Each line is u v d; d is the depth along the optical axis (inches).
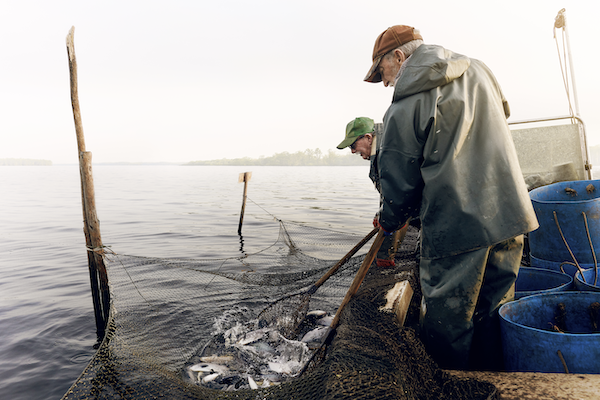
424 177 80.9
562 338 72.1
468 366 86.2
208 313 166.4
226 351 127.0
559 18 194.2
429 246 84.9
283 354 123.0
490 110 81.0
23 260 357.1
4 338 188.2
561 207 126.7
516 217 77.9
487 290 87.7
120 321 146.1
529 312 91.9
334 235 446.3
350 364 68.2
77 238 474.9
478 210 78.0
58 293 256.5
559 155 191.2
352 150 146.6
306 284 172.6
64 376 154.3
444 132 78.0
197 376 110.9
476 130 80.0
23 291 261.6
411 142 81.2
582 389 61.3
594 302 89.3
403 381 64.1
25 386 147.3
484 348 88.8
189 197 1156.5
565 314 93.2
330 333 103.3
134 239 460.4
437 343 87.4
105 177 3368.6
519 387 63.7
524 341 77.0
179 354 124.3
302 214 701.9
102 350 104.7
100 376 88.6
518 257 87.7
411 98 81.4
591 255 124.4
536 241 137.7
